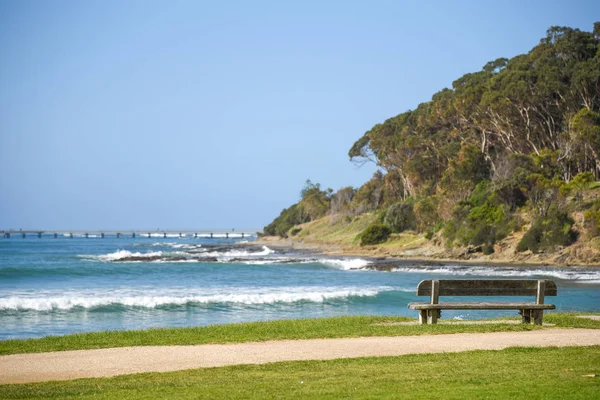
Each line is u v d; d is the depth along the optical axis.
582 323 18.64
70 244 193.38
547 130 106.56
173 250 135.38
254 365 12.65
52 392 10.56
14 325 25.27
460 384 10.65
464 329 17.20
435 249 91.94
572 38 103.56
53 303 30.12
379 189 156.12
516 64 111.75
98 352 14.53
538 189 86.19
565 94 99.38
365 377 11.33
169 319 27.30
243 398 9.91
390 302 33.97
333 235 151.62
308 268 68.19
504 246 82.44
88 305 30.52
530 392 9.94
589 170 100.00
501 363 12.35
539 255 77.31
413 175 127.62
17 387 11.03
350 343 15.27
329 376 11.47
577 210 80.88
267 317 28.08
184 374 11.97
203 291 40.00
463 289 18.41
